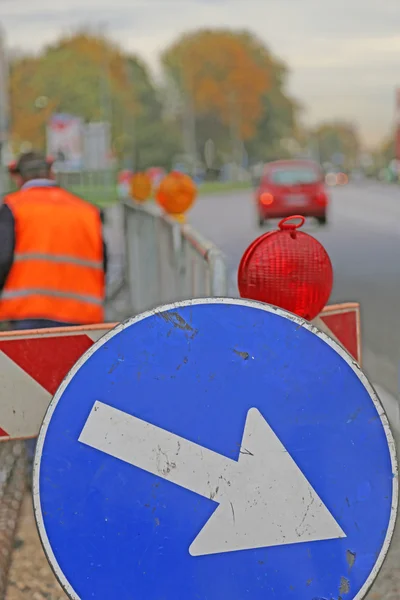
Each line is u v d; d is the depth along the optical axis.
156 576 3.82
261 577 3.86
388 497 3.92
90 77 145.25
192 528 3.85
